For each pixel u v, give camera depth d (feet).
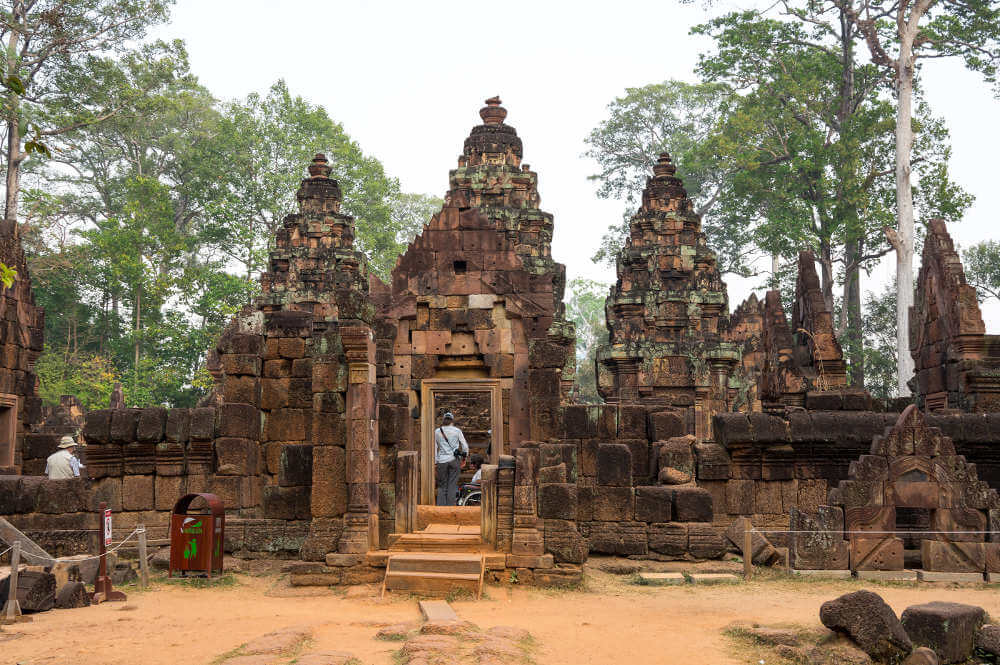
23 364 76.79
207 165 186.50
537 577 42.14
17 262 77.05
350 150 188.44
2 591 36.19
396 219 224.74
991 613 35.91
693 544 49.24
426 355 59.26
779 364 79.20
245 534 50.34
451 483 58.49
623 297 111.24
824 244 152.56
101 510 40.42
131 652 29.86
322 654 28.40
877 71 156.76
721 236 207.00
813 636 30.60
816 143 149.89
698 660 29.25
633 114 221.25
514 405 58.13
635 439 55.52
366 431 44.78
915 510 52.70
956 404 67.36
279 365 55.36
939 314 70.79
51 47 127.65
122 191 208.13
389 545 44.16
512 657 28.32
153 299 180.96
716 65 158.40
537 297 59.26
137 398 168.04
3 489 50.65
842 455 54.65
